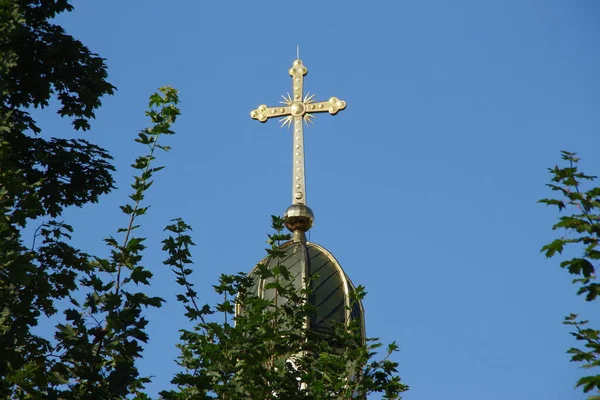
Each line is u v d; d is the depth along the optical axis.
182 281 23.19
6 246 20.33
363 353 23.73
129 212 21.69
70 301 20.89
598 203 17.55
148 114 22.42
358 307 32.06
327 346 24.44
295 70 38.06
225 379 22.12
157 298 20.98
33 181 27.44
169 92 22.50
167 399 21.55
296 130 37.19
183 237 23.28
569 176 17.73
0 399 20.25
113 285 20.97
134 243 21.25
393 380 23.72
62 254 24.30
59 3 28.59
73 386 20.67
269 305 23.97
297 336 24.19
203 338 22.55
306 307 24.22
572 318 17.69
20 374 20.27
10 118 27.06
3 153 22.30
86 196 28.09
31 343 21.61
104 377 20.67
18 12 26.28
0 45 26.75
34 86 28.03
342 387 23.38
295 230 34.72
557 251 17.23
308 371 24.20
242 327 22.92
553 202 17.72
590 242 17.23
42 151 27.58
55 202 27.73
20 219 21.50
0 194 21.19
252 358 22.28
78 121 28.89
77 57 28.52
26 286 23.06
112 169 28.17
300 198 35.88
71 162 27.80
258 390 22.41
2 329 21.67
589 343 17.38
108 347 20.59
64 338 20.64
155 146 22.25
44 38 28.45
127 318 20.61
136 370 20.75
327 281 32.09
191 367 22.47
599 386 16.41
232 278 23.84
